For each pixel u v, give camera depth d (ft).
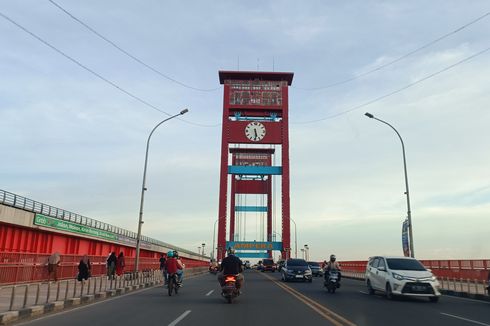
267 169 256.52
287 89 266.77
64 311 41.75
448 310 44.06
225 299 54.34
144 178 96.68
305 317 37.52
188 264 180.86
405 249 95.14
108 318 36.70
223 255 242.78
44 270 73.26
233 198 327.26
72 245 116.78
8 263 62.13
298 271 98.43
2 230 84.89
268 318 36.83
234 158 312.71
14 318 35.22
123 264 90.79
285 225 248.32
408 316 38.81
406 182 96.32
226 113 261.24
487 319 37.40
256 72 265.13
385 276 56.34
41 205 97.40
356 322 34.81
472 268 80.02
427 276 53.47
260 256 295.48
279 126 261.65
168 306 46.11
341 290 72.43
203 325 32.96
